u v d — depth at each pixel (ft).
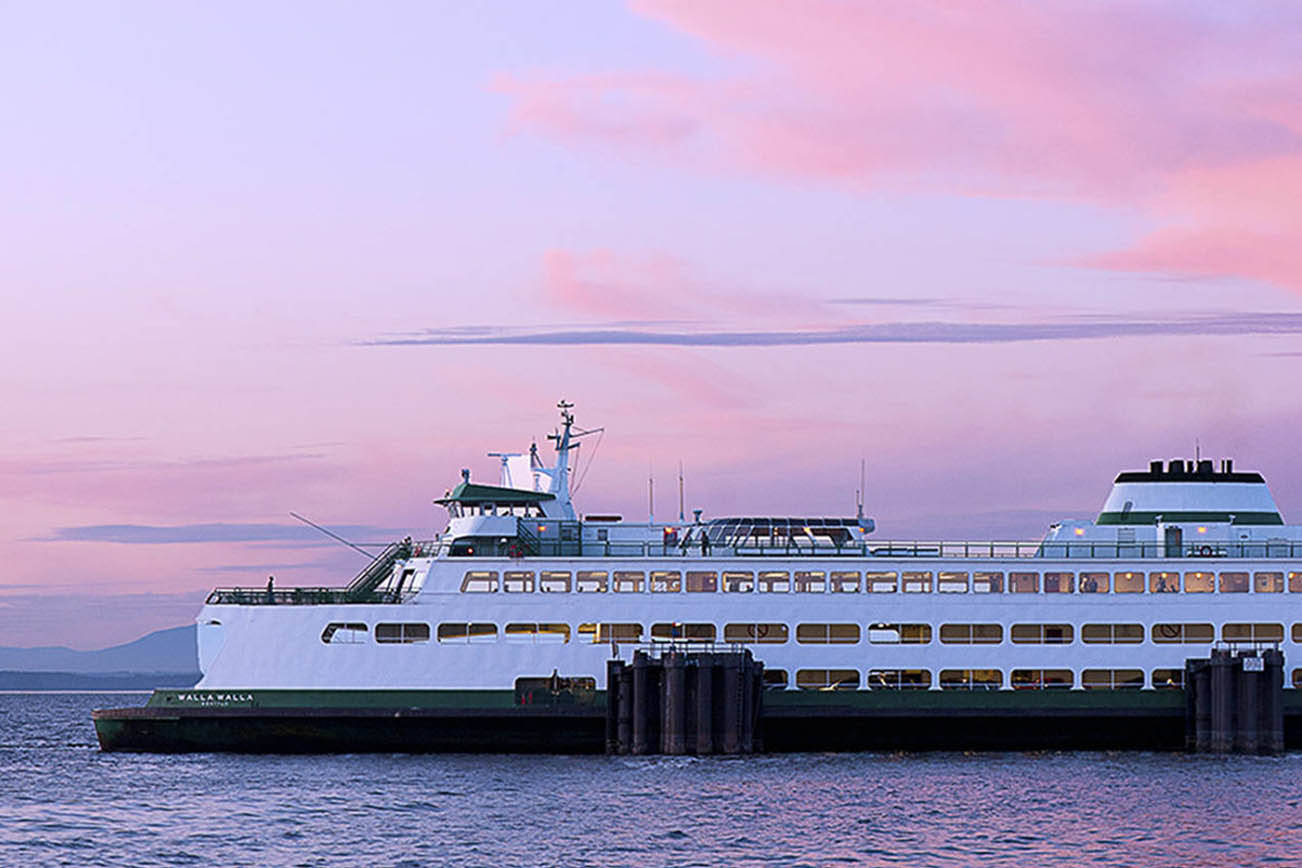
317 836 223.10
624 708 292.20
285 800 250.57
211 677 298.76
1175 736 305.53
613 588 300.61
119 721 301.63
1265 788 260.62
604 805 243.40
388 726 295.07
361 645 296.10
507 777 269.85
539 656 296.92
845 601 302.04
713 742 291.79
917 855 209.67
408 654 295.48
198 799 253.03
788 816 234.58
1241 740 298.97
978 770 279.90
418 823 230.89
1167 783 265.13
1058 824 229.66
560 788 258.37
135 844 219.82
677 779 267.18
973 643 303.27
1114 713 302.25
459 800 248.52
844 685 301.02
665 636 299.38
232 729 297.33
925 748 302.25
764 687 299.58
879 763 287.69
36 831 229.25
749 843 216.54
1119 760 293.02
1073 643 304.91
